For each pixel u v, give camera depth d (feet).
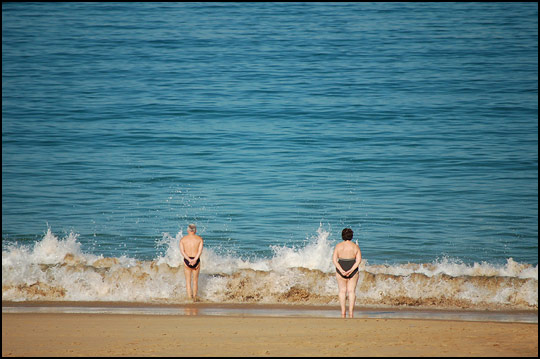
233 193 174.81
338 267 93.25
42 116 269.85
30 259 121.49
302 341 69.77
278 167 202.08
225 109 287.48
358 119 268.82
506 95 303.68
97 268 113.09
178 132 249.14
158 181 186.29
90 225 149.07
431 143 230.07
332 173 194.90
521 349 66.18
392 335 72.54
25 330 76.43
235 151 222.69
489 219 153.38
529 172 193.88
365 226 149.07
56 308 98.32
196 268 105.91
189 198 170.40
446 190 176.86
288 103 297.74
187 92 318.65
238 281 110.73
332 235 143.02
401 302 105.29
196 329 76.43
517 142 229.25
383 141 234.17
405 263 126.72
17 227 146.92
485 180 186.29
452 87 321.52
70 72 353.92
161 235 143.33
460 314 96.94
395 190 177.37
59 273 111.86
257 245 136.77
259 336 72.33
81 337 72.38
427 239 140.26
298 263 122.42
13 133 242.78
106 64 373.81
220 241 139.13
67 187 179.11
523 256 130.62
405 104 291.79
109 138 239.09
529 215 156.15
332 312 97.96
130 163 205.77
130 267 114.62
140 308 98.94
